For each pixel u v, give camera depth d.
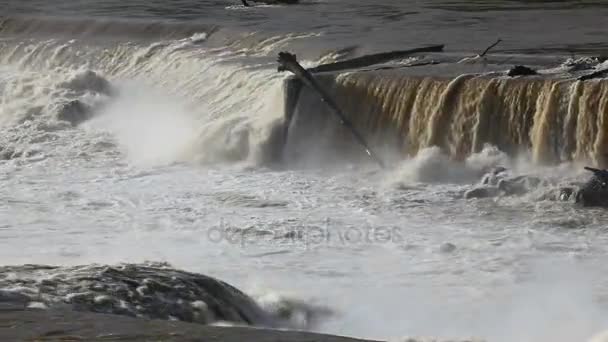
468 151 64.31
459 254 48.06
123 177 66.31
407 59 75.94
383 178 63.41
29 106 86.38
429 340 34.47
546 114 61.81
